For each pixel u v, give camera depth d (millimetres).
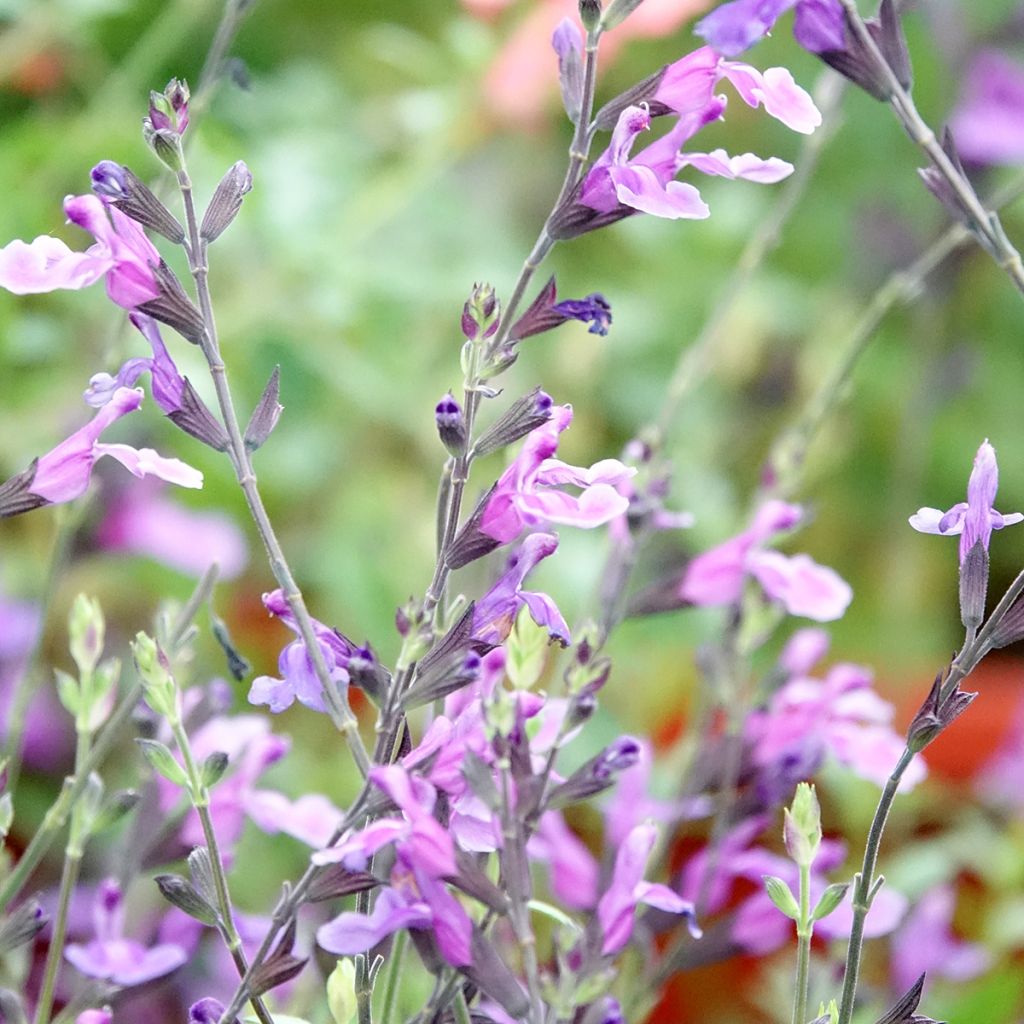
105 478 1267
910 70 917
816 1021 917
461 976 899
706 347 1100
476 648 905
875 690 1398
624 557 1028
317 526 1605
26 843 1148
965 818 1227
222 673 1334
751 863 1017
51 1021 1001
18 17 1596
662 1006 1115
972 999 1067
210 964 1074
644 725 1353
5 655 1255
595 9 910
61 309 1488
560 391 1648
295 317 1545
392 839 884
